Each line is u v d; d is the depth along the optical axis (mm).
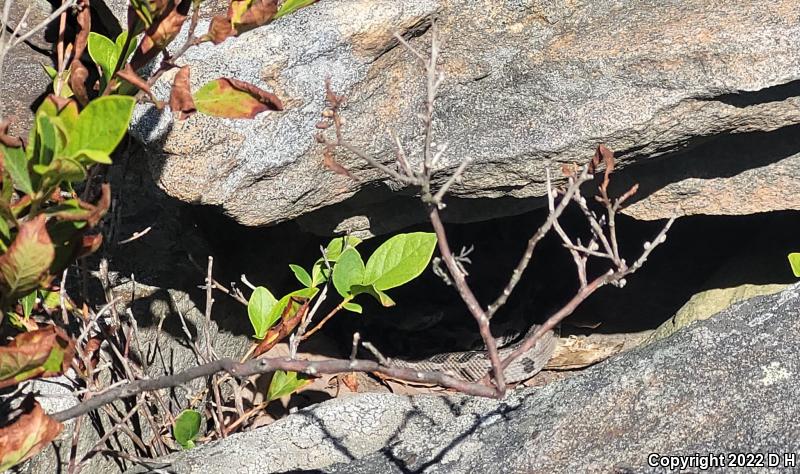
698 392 2955
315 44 3268
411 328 4695
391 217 3854
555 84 3400
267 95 2523
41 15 3912
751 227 4820
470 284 4797
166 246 3887
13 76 3814
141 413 3738
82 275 3543
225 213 3365
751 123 3408
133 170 3777
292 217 3492
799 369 2943
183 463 3307
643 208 3877
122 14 3658
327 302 4809
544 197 3719
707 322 3150
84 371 3416
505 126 3455
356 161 3469
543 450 2949
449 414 3438
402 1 3338
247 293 4352
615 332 4754
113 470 3625
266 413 4297
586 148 3422
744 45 3217
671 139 3438
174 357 3982
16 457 2332
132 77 2381
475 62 3467
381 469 3100
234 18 2545
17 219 2461
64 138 2289
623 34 3365
